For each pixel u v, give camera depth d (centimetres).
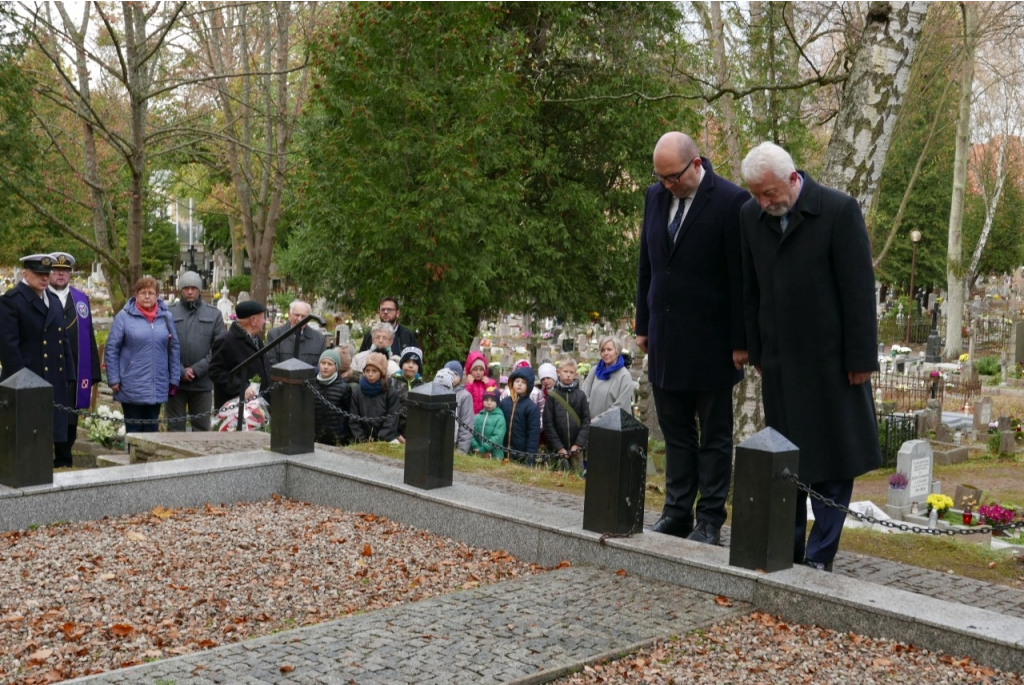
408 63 1750
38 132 2150
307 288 2683
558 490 815
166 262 5750
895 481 1366
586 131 2153
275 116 2184
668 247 604
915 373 3031
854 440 547
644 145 2123
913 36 1014
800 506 571
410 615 495
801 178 549
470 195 1770
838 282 536
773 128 1855
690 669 436
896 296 5653
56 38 1988
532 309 2222
